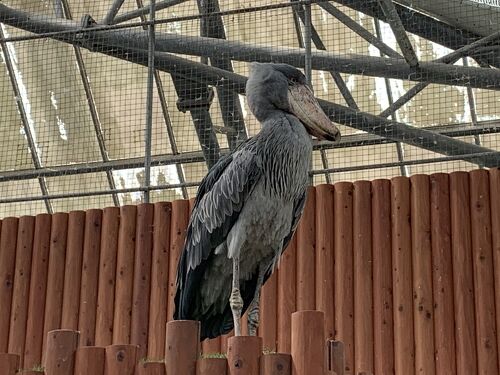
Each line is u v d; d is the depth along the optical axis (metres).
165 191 15.03
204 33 12.62
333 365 6.59
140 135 15.03
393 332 10.41
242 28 14.16
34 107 15.18
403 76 12.11
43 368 7.55
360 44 14.16
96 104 15.10
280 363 6.39
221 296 7.89
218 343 10.62
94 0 14.76
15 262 11.74
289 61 12.12
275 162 7.58
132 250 11.36
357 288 10.62
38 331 11.41
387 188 10.93
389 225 10.79
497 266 10.36
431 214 10.71
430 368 10.17
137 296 11.15
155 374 6.55
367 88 14.63
